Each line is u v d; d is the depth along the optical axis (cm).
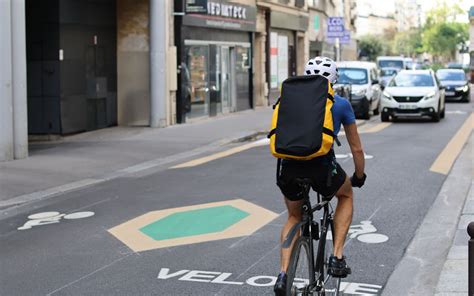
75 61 1873
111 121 2073
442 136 1881
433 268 683
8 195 1069
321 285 501
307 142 460
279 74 3247
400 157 1444
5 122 1377
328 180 485
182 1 2097
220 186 1136
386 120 2422
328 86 479
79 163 1388
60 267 701
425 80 2459
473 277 420
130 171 1316
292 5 3350
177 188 1130
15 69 1395
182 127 2069
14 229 874
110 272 679
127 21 2078
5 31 1359
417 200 1008
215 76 2448
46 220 919
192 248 761
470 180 1169
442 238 795
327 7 4544
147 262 710
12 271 691
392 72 4753
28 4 1803
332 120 477
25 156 1435
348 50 6575
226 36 2533
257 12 2898
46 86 1812
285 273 444
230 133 1925
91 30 1948
